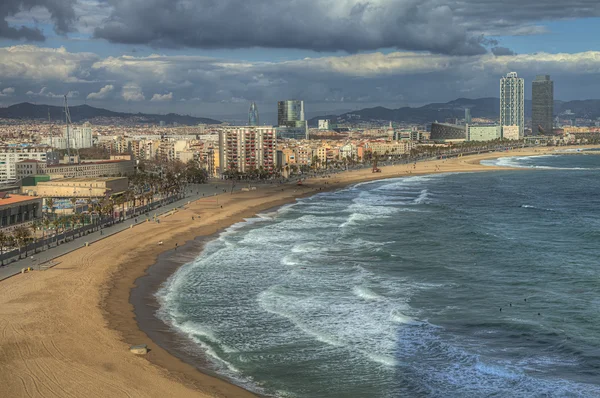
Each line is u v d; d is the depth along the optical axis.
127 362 83.81
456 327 99.31
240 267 141.88
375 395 76.50
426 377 81.12
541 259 146.50
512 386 78.06
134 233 188.00
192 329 99.25
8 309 106.00
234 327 100.25
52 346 88.88
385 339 94.25
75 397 72.94
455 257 150.00
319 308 109.69
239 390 76.56
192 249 163.88
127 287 124.12
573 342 92.19
